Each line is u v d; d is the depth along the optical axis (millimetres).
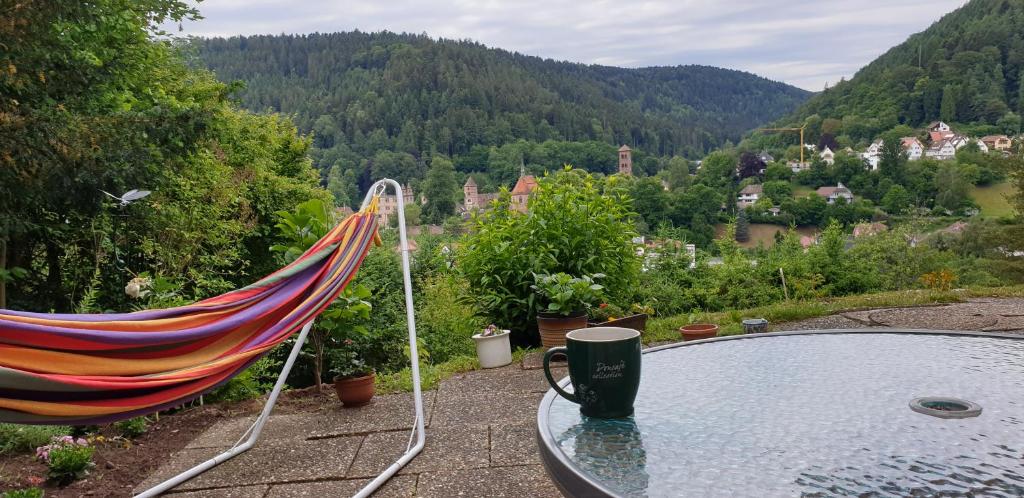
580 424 1577
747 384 1826
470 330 6984
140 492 3012
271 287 2928
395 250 11961
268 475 3107
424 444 3389
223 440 3697
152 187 6250
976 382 1712
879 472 1185
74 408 1953
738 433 1438
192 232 7578
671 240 9852
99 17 6660
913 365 1917
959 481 1127
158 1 8742
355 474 3055
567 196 6207
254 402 4609
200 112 6449
